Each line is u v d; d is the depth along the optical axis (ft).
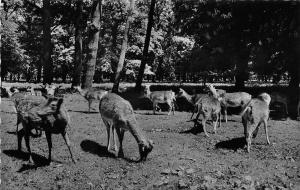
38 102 38.22
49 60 108.37
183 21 92.58
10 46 104.06
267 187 32.01
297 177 34.71
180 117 61.36
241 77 91.40
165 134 48.49
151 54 185.16
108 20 169.78
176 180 32.96
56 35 181.16
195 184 32.07
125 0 158.40
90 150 41.06
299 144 45.21
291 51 79.82
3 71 107.86
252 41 83.35
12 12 117.50
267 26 81.20
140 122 56.24
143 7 163.02
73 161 37.50
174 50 175.11
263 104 43.04
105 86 140.87
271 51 82.17
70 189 31.55
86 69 97.50
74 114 61.46
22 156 38.78
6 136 44.75
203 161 38.04
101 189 31.37
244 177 33.73
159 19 166.81
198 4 86.43
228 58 86.43
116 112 37.96
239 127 53.78
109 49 176.76
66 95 86.79
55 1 123.13
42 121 36.52
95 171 35.29
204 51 89.10
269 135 49.49
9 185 32.04
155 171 34.96
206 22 85.92
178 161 37.58
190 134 48.85
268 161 38.63
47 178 33.94
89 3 124.77
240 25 83.56
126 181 32.89
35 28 142.61
